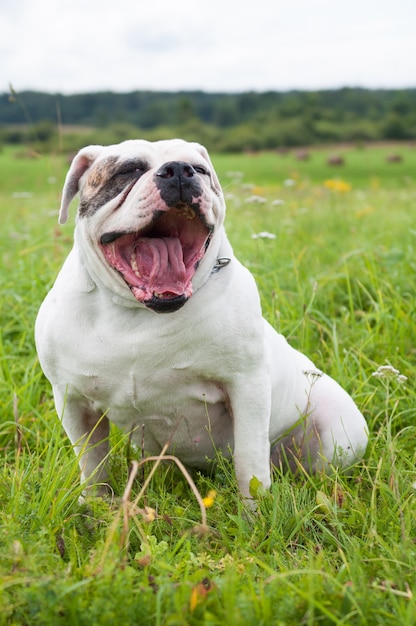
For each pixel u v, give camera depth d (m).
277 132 52.66
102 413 3.42
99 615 2.19
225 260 3.15
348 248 6.58
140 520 3.04
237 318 3.12
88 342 3.16
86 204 3.10
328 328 4.95
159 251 2.93
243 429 3.23
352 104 70.50
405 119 55.94
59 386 3.36
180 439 3.47
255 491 3.15
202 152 3.27
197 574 2.47
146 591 2.30
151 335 3.08
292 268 5.70
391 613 2.33
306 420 3.71
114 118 66.62
